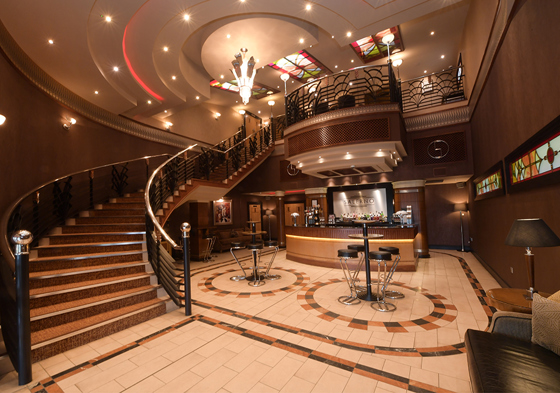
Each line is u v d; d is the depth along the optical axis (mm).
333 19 5480
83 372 2525
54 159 5547
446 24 7305
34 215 4480
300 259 7742
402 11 5273
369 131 6098
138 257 4418
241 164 10523
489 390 1429
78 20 4137
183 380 2396
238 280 5910
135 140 8203
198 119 10812
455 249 9539
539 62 2850
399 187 8461
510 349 1805
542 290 3285
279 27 5871
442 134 7809
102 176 6980
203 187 7688
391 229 6375
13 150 4438
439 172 7848
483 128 5809
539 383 1446
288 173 10797
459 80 8633
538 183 3020
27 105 4840
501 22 3941
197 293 5008
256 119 14062
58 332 2910
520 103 3506
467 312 3777
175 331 3363
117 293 3689
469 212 9008
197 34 6566
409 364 2561
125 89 6488
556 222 2756
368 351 2814
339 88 10719
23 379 2342
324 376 2410
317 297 4594
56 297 3248
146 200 4508
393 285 5184
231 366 2598
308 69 9312
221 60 6945
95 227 4965
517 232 2238
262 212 14273
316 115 6535
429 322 3477
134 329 3426
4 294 2691
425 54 8734
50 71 5258
